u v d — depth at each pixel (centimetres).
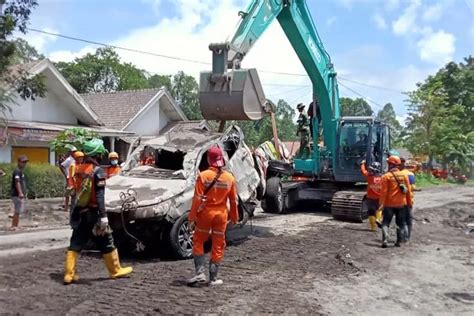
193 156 1005
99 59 5212
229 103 1107
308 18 1511
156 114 3078
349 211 1452
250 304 658
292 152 1788
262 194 1174
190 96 6125
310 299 695
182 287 726
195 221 741
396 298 727
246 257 944
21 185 1316
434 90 4962
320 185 1684
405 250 1082
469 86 5775
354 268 888
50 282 741
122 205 862
